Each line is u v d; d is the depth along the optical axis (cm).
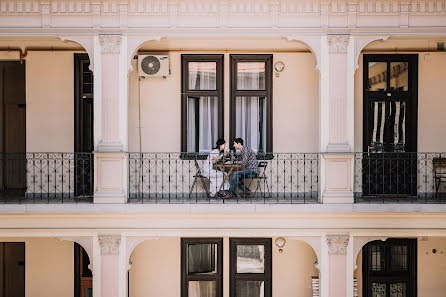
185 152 1210
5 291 1349
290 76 1246
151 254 1242
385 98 1250
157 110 1245
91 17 1075
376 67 1248
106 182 1073
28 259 1227
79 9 1075
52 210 1063
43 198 1191
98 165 1071
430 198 1189
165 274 1242
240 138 1166
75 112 1236
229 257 1249
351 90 1079
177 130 1245
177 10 1078
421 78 1242
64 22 1076
